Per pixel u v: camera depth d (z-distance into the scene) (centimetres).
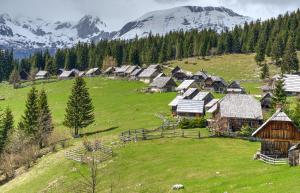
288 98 14188
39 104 11969
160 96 15888
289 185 4725
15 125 13512
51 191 6869
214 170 6294
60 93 18975
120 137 9456
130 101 15450
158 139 9012
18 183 7988
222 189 5162
